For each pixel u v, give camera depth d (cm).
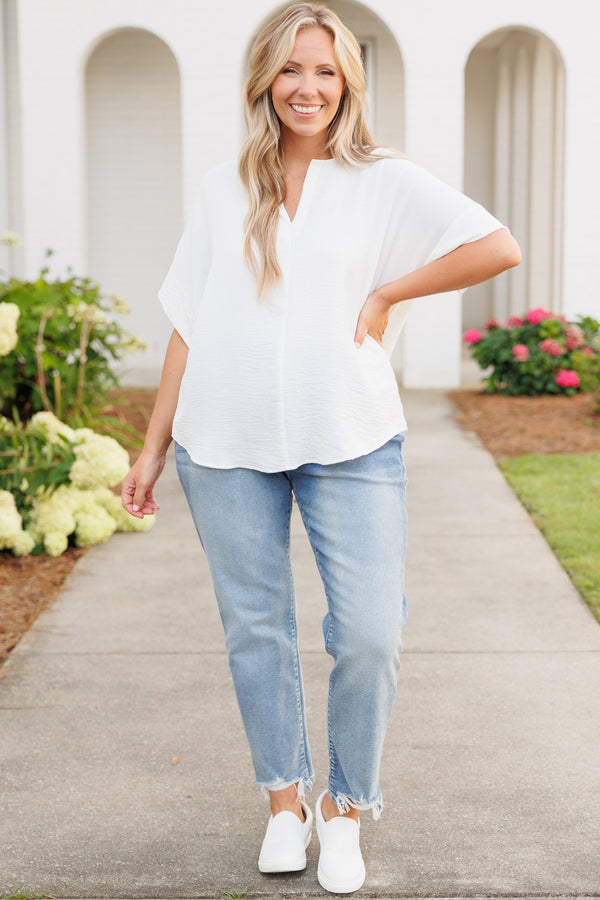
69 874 206
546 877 202
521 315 1200
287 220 182
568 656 315
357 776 195
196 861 210
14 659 315
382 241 184
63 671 306
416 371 905
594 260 884
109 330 621
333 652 189
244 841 217
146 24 871
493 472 571
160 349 1065
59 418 547
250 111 186
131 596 374
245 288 183
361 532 183
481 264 179
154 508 209
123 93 1031
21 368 559
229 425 185
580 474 554
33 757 255
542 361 822
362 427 183
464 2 852
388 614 183
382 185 183
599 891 197
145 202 1048
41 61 881
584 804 230
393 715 276
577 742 260
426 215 182
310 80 179
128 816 228
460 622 345
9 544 407
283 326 182
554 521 462
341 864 197
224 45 870
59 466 404
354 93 185
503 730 267
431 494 524
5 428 450
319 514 186
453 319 898
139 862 210
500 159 1264
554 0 852
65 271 905
